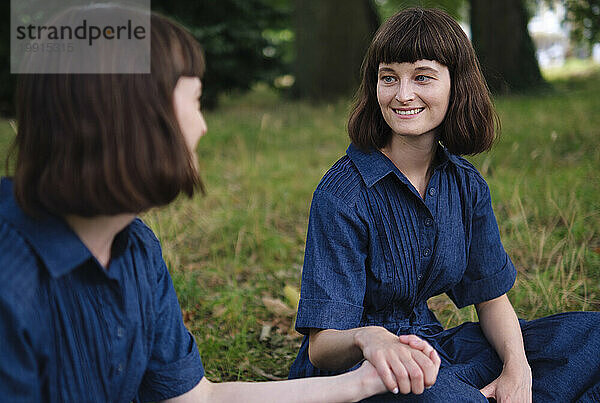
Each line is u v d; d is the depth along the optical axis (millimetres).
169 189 1177
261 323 3219
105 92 1114
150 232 1472
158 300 1459
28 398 1181
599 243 3848
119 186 1125
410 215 1883
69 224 1231
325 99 12766
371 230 1864
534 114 8672
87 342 1256
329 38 12773
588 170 5375
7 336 1144
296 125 9398
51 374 1230
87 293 1253
